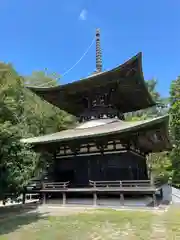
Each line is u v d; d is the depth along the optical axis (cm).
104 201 1634
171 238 772
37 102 3831
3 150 1213
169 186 2802
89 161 1794
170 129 3092
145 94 2136
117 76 1850
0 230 958
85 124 2072
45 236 837
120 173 1648
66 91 2139
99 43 2477
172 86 3319
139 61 1655
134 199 1564
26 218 1239
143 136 1712
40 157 2250
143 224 1000
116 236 813
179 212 1313
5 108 1611
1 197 1515
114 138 1648
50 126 3997
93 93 2105
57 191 1697
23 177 1531
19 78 3497
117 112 2117
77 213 1345
